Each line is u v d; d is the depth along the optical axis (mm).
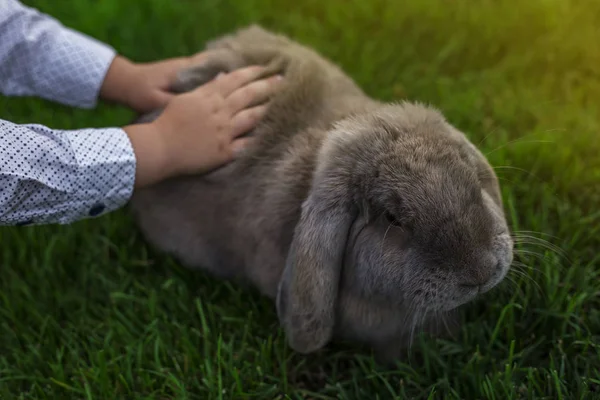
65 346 607
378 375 561
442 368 568
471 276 511
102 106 815
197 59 686
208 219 637
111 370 583
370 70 825
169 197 652
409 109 574
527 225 639
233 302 635
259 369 568
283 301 563
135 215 699
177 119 597
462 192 521
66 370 591
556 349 562
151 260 683
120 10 936
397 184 524
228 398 559
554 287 584
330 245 538
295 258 541
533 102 771
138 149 577
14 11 666
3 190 523
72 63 687
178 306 634
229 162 610
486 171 570
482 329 580
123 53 879
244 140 610
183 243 666
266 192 592
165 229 671
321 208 538
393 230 533
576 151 707
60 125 789
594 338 561
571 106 760
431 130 552
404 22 898
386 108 580
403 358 595
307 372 587
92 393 568
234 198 614
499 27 871
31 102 813
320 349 602
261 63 646
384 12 909
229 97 608
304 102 620
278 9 941
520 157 702
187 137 594
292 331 558
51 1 938
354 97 633
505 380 536
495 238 528
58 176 546
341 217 538
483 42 864
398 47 864
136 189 628
